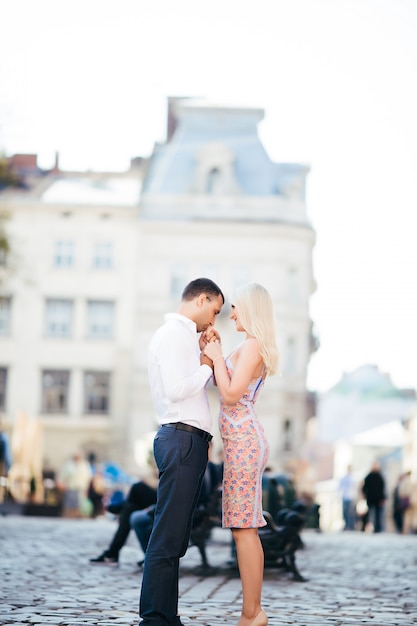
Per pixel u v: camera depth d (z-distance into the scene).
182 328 7.70
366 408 64.94
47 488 35.47
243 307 7.86
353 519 36.97
